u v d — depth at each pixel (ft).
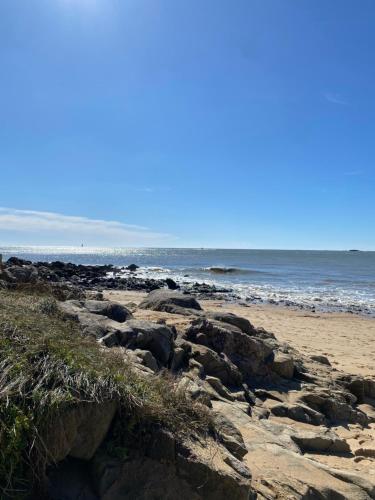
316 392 26.91
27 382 11.09
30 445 10.21
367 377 32.81
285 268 212.43
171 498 10.95
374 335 55.01
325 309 82.43
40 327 14.67
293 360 29.94
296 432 20.04
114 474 10.92
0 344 12.27
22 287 31.27
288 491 13.60
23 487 10.00
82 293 39.47
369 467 18.70
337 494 14.48
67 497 10.41
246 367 27.25
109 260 281.74
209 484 11.28
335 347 45.98
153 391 13.09
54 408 10.64
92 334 20.47
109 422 11.55
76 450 10.99
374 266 244.63
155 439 11.65
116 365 13.96
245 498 11.46
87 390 11.35
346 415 25.61
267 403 24.41
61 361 12.07
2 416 10.14
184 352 24.63
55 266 142.72
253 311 72.43
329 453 19.80
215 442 12.98
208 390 21.21
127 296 81.61
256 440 16.67
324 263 273.33
